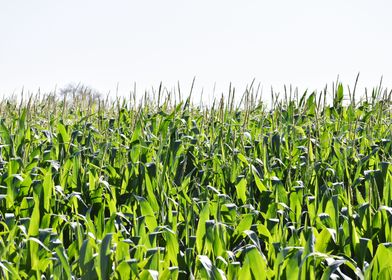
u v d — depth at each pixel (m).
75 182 6.92
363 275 4.34
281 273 4.25
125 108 11.61
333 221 5.33
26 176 6.63
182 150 7.80
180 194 6.65
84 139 8.92
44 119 10.45
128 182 7.08
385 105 10.66
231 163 7.43
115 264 4.68
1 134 8.98
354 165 7.87
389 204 5.84
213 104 9.06
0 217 6.34
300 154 8.09
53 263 4.77
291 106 10.09
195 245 5.12
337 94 11.22
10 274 4.51
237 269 4.28
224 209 5.85
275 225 5.37
